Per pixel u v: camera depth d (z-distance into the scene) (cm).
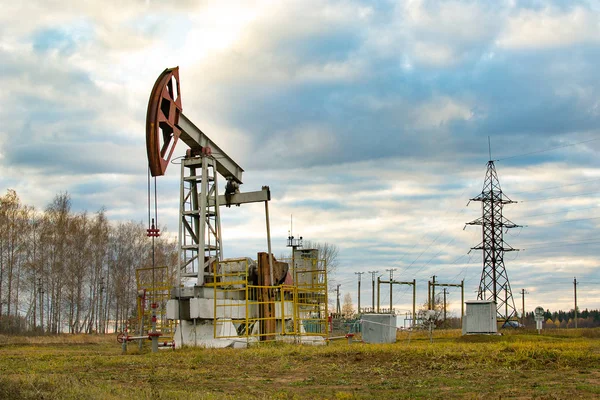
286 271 3784
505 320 6994
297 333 3306
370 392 1647
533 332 5175
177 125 3316
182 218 3428
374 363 2233
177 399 1502
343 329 6712
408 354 2366
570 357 2117
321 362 2320
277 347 2930
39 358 2739
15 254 6475
